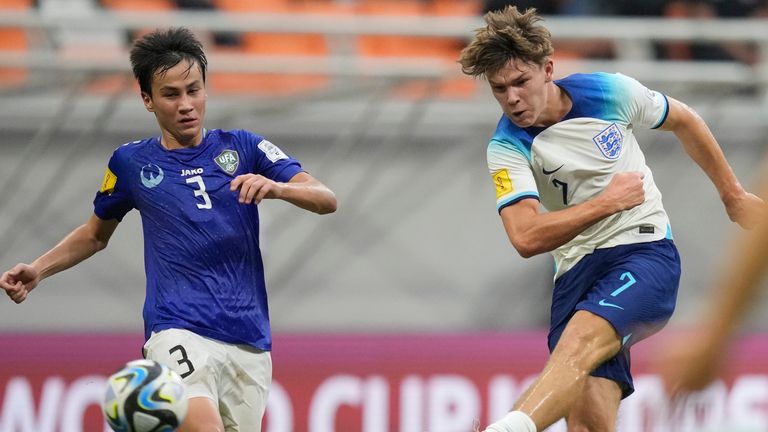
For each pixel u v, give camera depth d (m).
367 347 27.30
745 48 35.59
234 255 15.13
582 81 15.23
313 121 30.73
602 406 15.59
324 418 26.92
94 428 26.45
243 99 30.81
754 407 26.75
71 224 29.47
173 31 15.21
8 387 26.28
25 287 15.49
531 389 14.16
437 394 27.30
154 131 30.12
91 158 29.78
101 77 29.89
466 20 34.94
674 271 15.45
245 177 14.09
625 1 35.88
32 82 29.95
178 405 9.76
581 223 14.21
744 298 3.82
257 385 15.26
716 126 31.58
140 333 27.44
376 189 30.59
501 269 30.47
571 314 15.99
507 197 14.97
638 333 15.26
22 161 29.52
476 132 31.05
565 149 15.16
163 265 15.05
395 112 30.88
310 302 29.75
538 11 35.91
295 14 37.03
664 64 32.84
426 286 30.27
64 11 34.94
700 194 31.45
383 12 37.69
